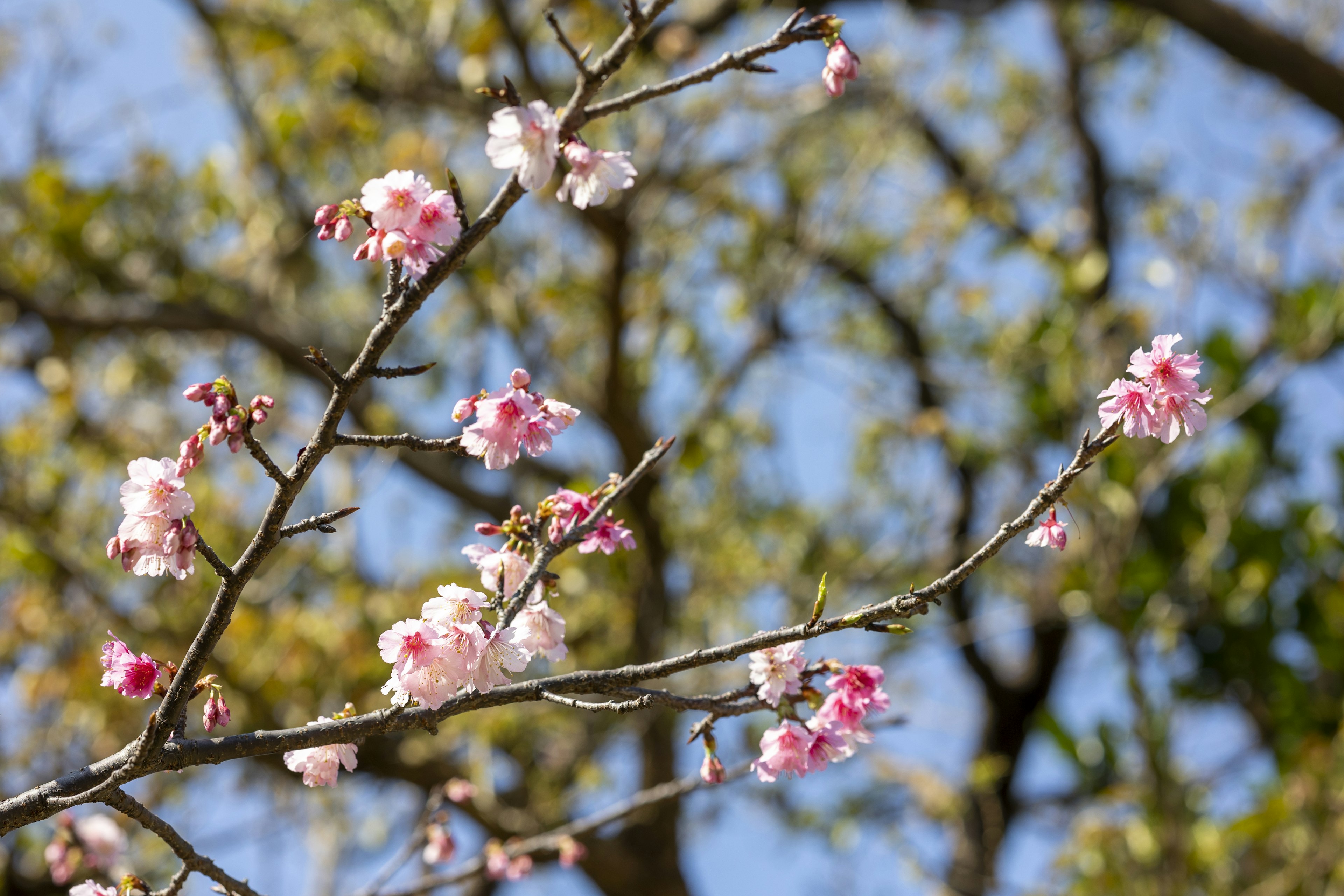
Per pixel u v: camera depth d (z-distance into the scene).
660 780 6.20
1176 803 5.80
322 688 5.74
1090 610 6.64
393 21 6.98
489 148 1.39
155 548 1.49
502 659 1.61
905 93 7.17
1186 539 7.36
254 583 6.20
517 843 3.12
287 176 6.99
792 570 7.61
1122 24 9.09
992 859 7.68
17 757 5.89
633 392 6.85
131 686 1.62
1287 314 6.59
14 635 6.09
